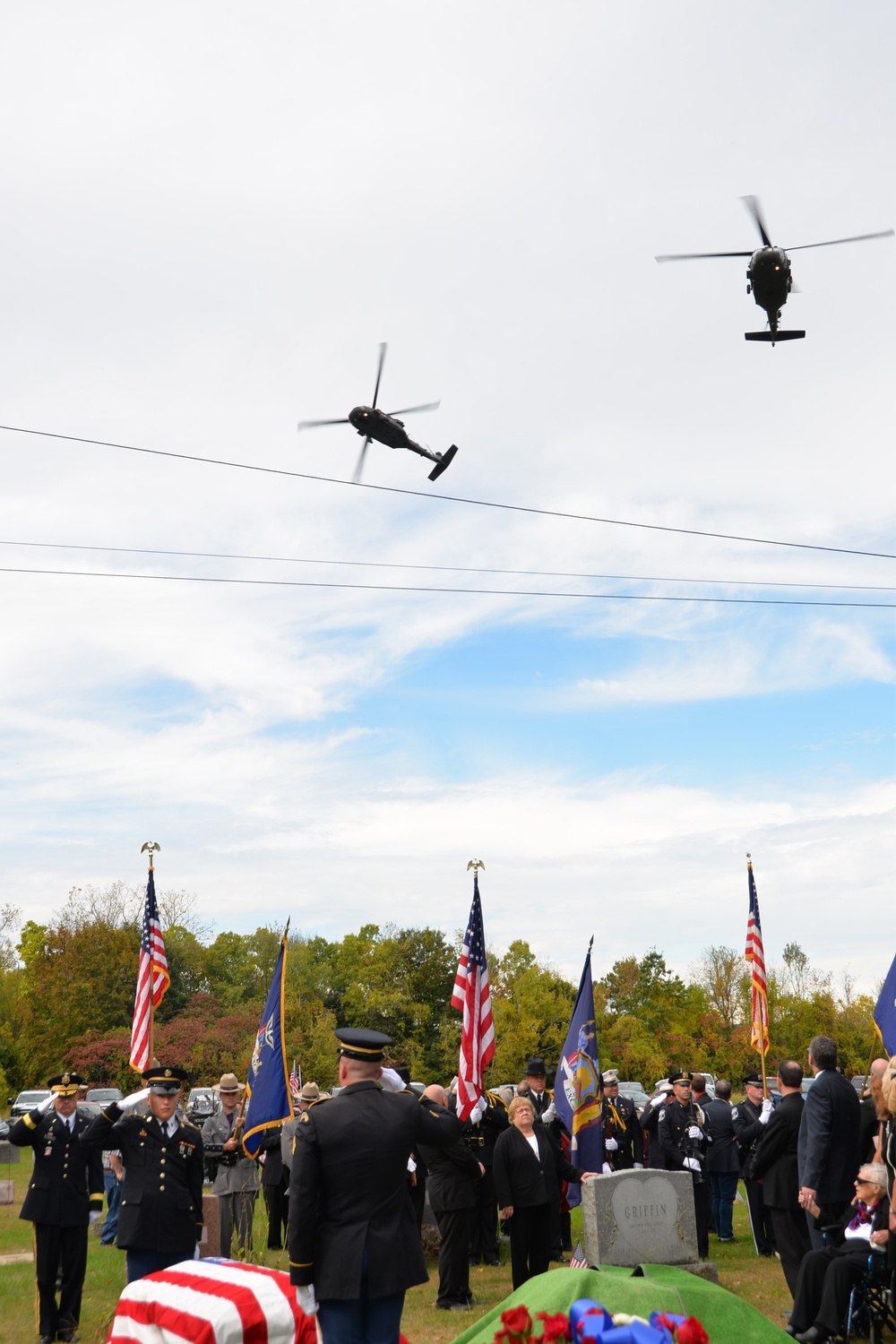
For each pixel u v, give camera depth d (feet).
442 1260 35.29
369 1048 20.33
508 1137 33.83
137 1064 48.78
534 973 182.80
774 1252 43.14
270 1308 21.70
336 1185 19.15
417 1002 228.84
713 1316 23.08
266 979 245.45
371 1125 19.45
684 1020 204.85
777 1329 23.16
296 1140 19.39
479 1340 23.03
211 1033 174.60
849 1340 28.37
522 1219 33.55
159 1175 29.25
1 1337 33.30
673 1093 46.39
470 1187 35.65
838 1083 31.01
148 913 51.01
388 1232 19.13
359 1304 19.02
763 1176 33.78
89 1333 33.22
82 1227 33.24
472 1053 43.65
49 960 182.39
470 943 44.88
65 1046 175.11
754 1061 199.93
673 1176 34.86
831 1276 27.76
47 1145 33.06
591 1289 23.18
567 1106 40.68
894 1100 25.80
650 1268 25.62
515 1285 33.47
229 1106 45.88
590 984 41.83
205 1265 24.03
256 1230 50.16
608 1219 33.99
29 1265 46.42
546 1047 179.93
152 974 50.26
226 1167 43.65
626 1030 200.03
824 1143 30.37
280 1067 40.93
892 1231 26.30
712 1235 49.26
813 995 206.08
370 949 252.01
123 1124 29.68
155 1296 22.89
